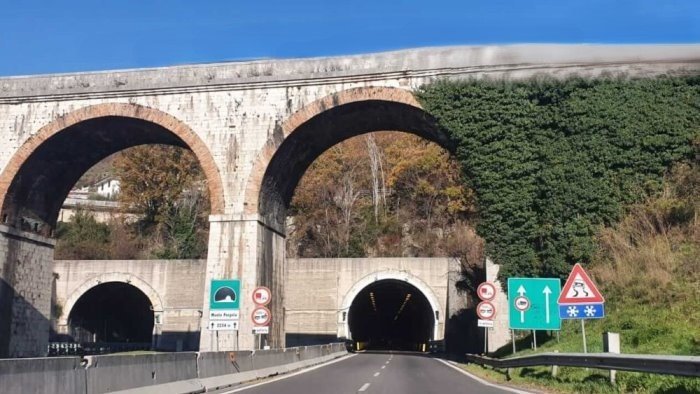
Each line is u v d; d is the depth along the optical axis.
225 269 29.70
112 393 12.72
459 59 29.73
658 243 26.08
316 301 51.47
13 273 32.06
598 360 14.55
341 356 42.47
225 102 30.95
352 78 30.08
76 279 54.12
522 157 29.47
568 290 16.58
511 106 29.44
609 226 28.77
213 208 30.28
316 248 69.38
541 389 17.09
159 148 72.38
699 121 28.66
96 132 32.81
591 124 28.98
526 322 22.25
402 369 27.58
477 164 29.86
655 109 28.84
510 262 29.55
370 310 73.38
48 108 31.95
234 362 20.33
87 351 50.03
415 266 51.06
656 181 28.56
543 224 29.34
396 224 68.62
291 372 25.69
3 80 32.31
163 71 31.50
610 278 26.27
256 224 29.89
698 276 23.06
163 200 72.50
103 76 31.77
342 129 32.59
